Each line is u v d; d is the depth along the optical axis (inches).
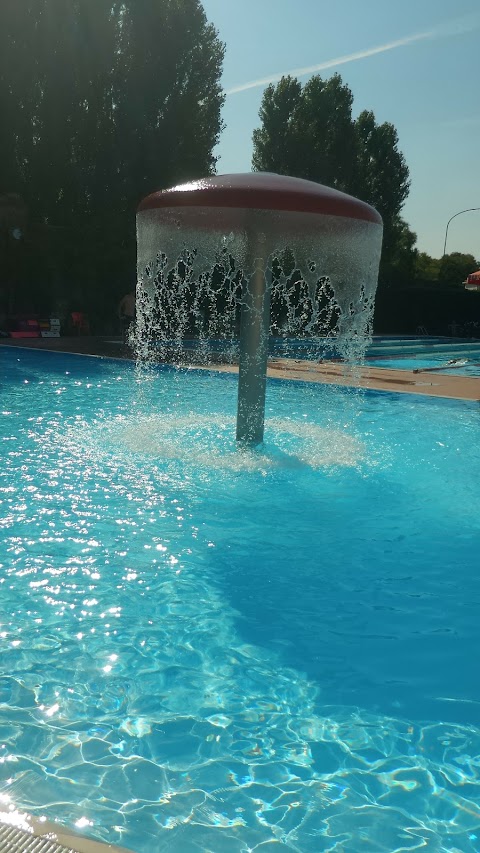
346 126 1203.2
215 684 104.4
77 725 92.8
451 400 389.1
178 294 738.8
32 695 99.3
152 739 90.7
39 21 754.2
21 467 216.4
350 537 167.5
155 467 219.9
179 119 861.8
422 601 135.3
